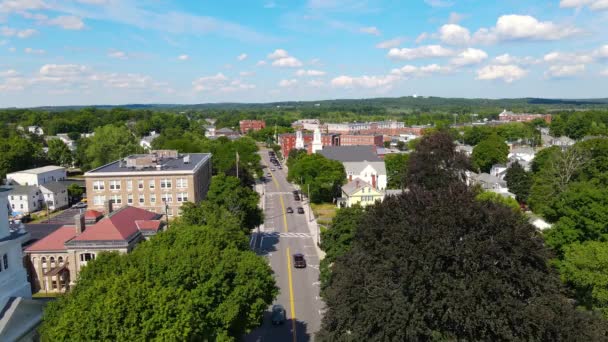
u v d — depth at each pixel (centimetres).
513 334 2995
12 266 2905
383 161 14225
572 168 9562
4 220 2836
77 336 2652
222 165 14975
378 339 3150
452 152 8238
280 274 6588
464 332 3111
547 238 5488
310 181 11969
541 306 3011
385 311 3088
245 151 15638
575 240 5338
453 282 3055
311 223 9831
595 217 5309
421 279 3072
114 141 14038
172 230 4356
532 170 12900
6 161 14138
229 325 3462
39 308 3130
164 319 2802
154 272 3425
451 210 3434
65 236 5944
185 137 18825
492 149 15188
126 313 2752
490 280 3016
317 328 4859
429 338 3108
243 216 7144
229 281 3619
